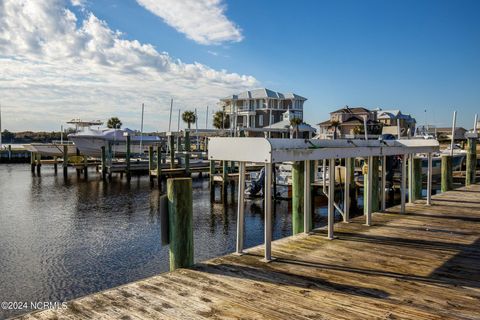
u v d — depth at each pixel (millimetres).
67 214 15484
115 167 28672
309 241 5762
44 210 16344
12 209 16578
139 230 12703
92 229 12852
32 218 14680
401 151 7434
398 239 5883
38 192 21781
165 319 3201
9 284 7992
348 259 4891
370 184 6816
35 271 8766
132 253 10133
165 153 42188
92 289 7770
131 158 38156
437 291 3859
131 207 17094
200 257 9859
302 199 6754
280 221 14250
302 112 63750
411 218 7461
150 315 3273
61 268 8984
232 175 20188
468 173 13438
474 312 3371
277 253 5125
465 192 11164
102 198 19688
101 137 36062
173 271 4414
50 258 9703
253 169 28016
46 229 12852
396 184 18188
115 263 9336
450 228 6609
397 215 7762
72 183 26125
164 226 4590
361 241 5773
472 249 5359
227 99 61719
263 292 3797
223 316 3264
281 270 4461
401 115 60594
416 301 3607
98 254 10039
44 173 33062
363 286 3980
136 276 8500
